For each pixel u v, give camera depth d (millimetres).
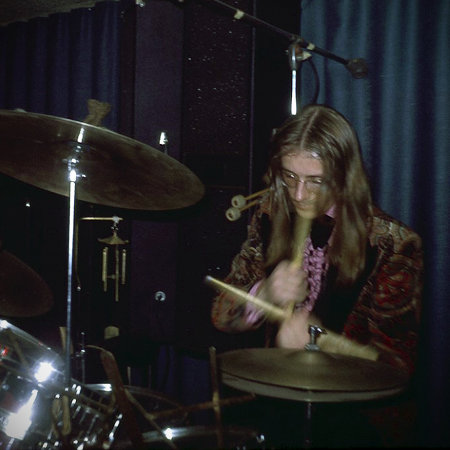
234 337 1777
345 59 2049
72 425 1280
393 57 2115
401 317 1555
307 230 1712
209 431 1201
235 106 1732
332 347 1551
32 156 1585
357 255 1632
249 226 1762
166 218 1871
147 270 1891
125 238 2150
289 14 2020
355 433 1510
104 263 2178
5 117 1339
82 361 1723
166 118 1825
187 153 1802
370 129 2180
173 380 2453
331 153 1575
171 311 1878
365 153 2180
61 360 1493
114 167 1543
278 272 1545
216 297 1752
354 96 2178
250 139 1722
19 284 1706
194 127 1791
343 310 1638
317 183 1591
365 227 1648
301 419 1561
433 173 2070
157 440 1163
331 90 2209
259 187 1774
